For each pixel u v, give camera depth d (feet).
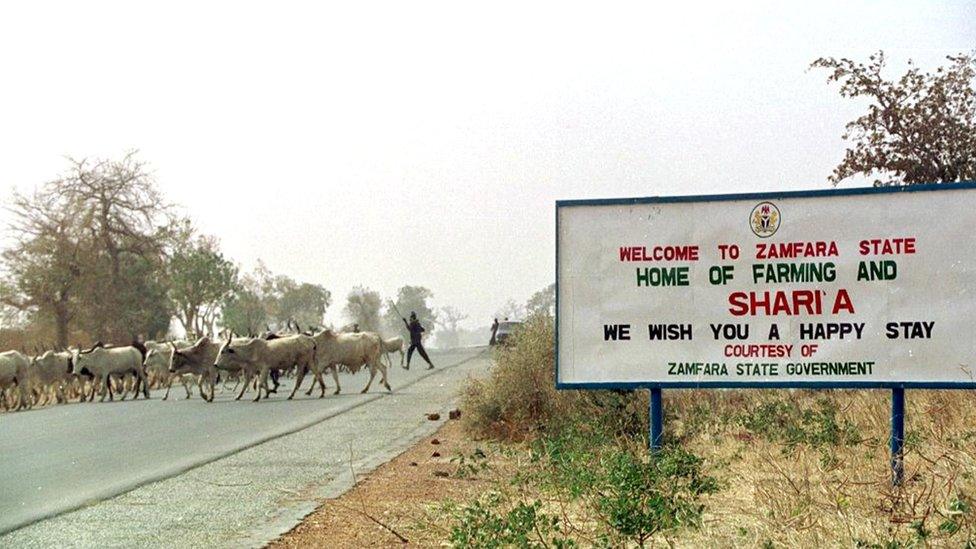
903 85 61.67
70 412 83.92
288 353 89.56
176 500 34.47
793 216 32.09
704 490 27.89
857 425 39.88
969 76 61.46
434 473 38.75
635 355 33.06
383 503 32.78
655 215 33.06
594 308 33.35
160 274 228.63
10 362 99.55
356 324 138.72
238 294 247.50
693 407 44.70
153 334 228.84
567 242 33.58
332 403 78.64
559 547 23.39
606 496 27.66
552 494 30.89
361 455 45.16
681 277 32.83
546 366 50.57
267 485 37.09
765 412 41.91
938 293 30.96
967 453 29.35
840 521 24.48
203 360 94.68
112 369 108.27
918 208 31.14
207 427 61.72
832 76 62.18
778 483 29.50
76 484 38.88
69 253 216.54
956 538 22.88
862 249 31.53
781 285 32.12
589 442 38.73
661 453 31.71
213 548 26.76
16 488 38.24
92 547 27.43
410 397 81.76
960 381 30.71
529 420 49.44
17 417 80.94
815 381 31.73
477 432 50.88
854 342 31.50
